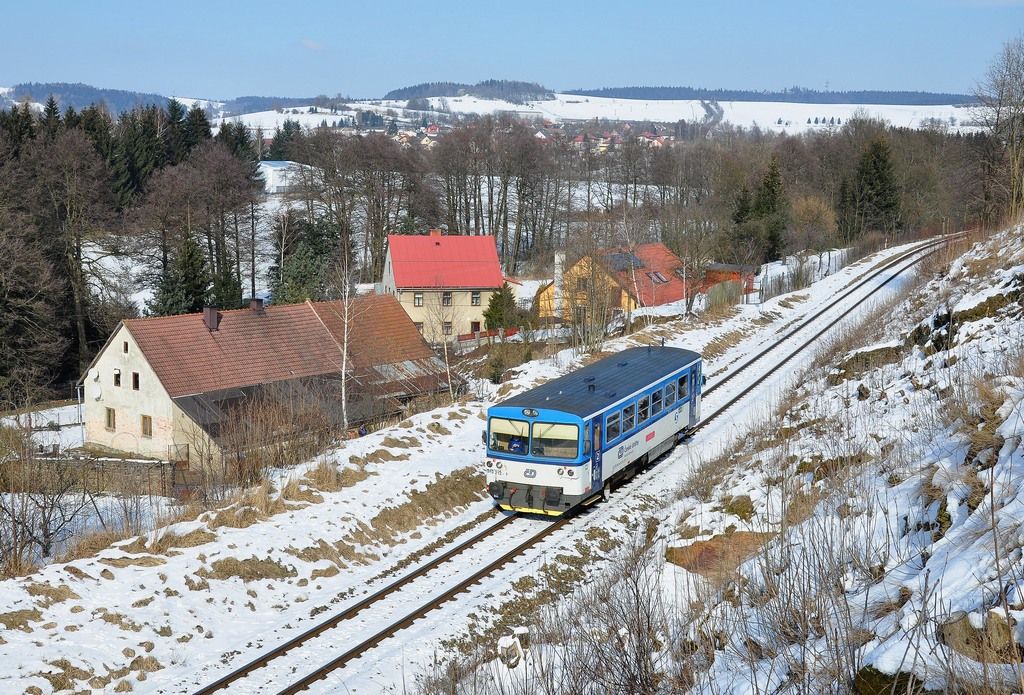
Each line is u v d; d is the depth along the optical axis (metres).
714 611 11.58
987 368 16.22
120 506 23.53
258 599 15.53
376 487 20.23
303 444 23.31
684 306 51.50
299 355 39.44
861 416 18.77
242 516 17.84
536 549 18.22
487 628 14.99
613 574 15.93
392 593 16.05
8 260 45.16
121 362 37.62
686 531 16.69
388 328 43.22
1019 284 20.27
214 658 13.56
